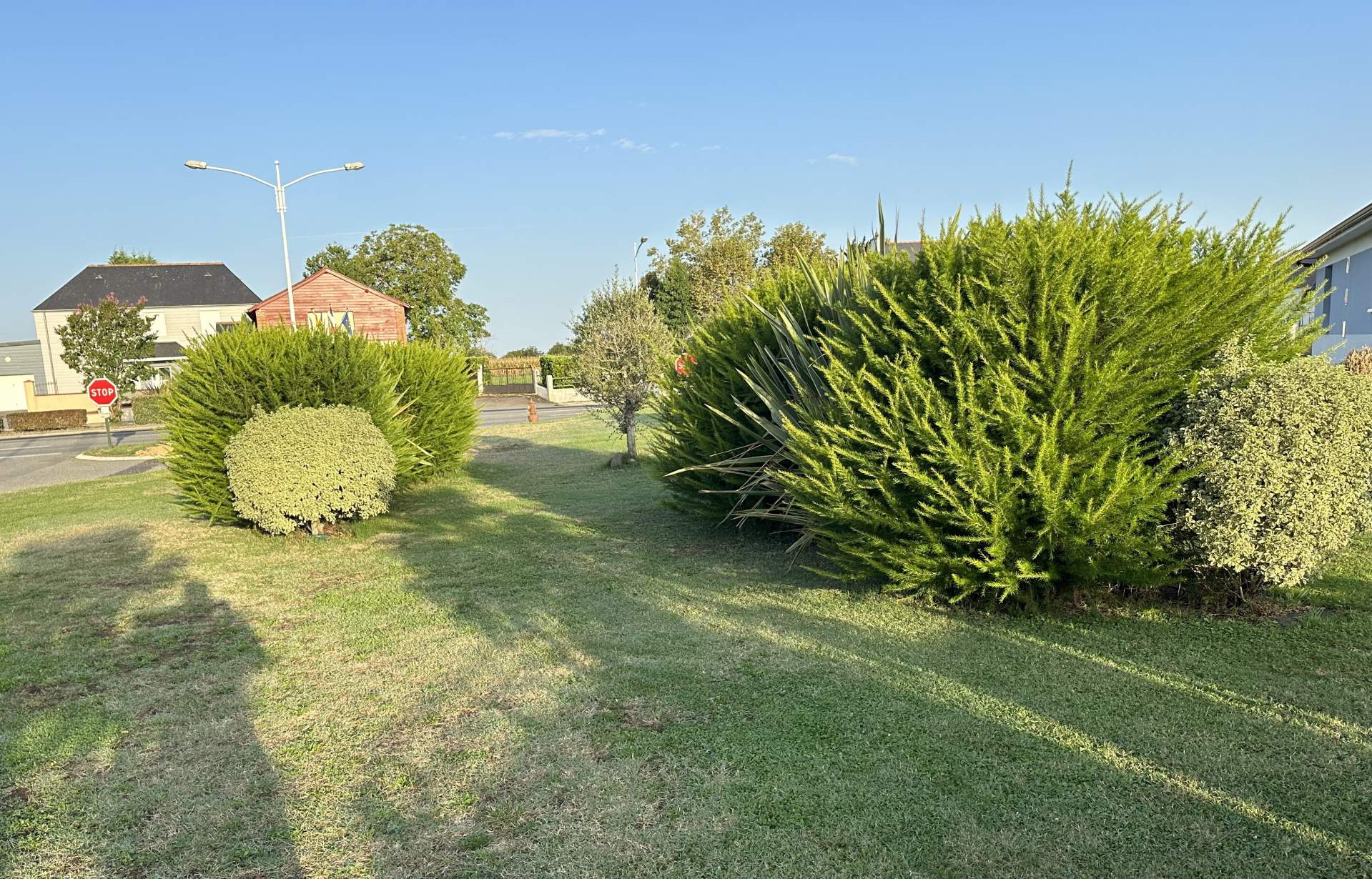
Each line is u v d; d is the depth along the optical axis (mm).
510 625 5387
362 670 4637
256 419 8297
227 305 50188
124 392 34031
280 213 21984
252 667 4750
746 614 5414
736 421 7500
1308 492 4465
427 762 3506
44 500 12328
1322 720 3543
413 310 52188
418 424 12109
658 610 5609
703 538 7961
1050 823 2891
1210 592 5121
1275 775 3131
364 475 8359
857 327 5879
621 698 4102
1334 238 15867
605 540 8023
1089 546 4707
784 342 6969
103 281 49969
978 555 5051
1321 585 5281
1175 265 5012
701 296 34062
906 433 5035
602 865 2746
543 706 4043
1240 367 4859
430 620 5551
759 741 3586
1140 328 4836
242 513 8344
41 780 3447
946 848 2777
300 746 3697
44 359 48312
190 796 3281
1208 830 2803
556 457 15562
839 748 3496
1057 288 4840
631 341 13656
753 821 2979
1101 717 3662
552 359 37406
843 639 4828
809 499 5828
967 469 4695
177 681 4547
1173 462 4555
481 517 9625
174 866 2814
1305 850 2682
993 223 5133
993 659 4406
